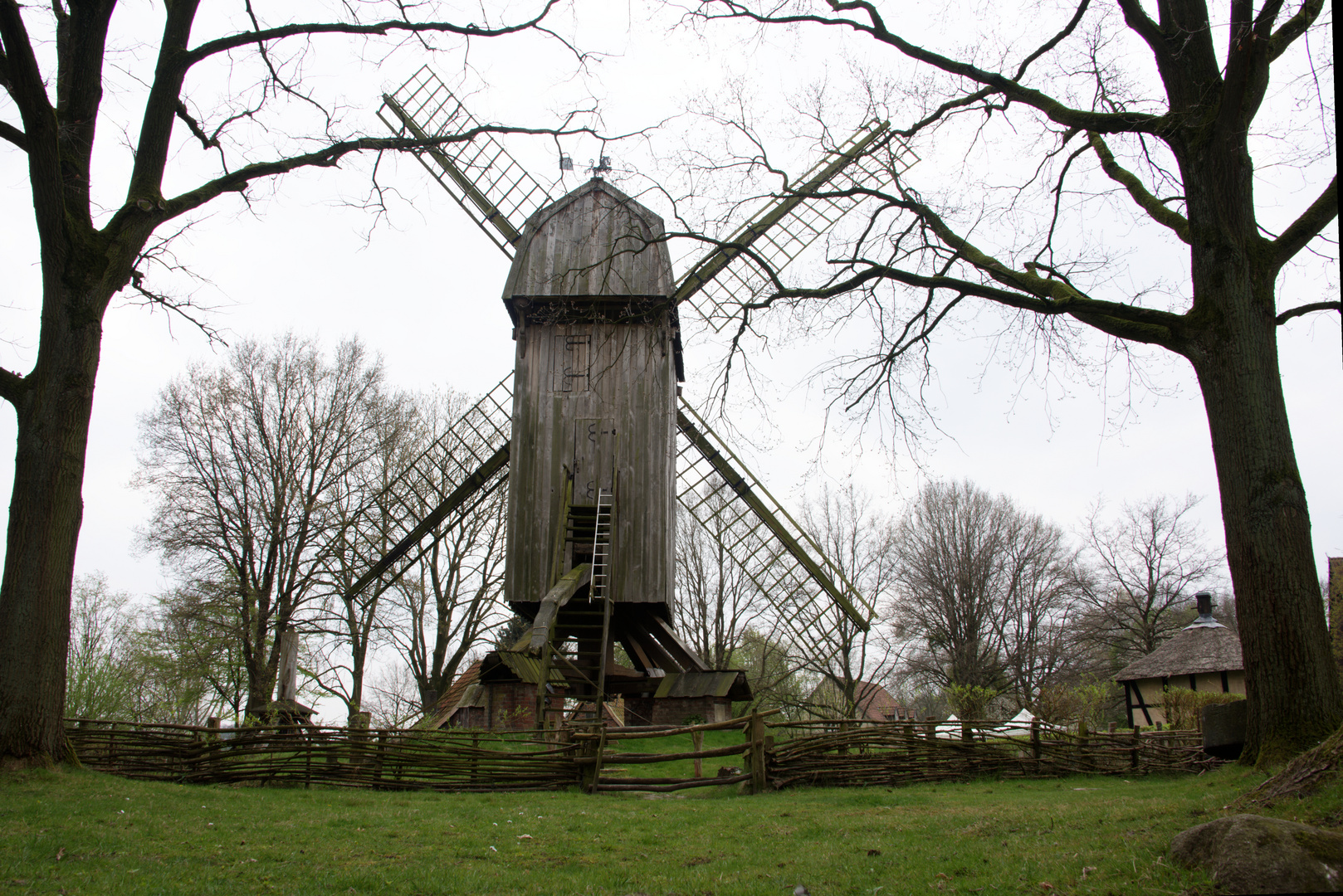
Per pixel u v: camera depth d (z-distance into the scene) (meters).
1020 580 46.56
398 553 27.69
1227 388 9.81
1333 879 4.97
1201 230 10.16
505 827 8.91
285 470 28.41
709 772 15.97
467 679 27.08
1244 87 9.63
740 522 28.19
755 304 12.98
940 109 12.30
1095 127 10.93
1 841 7.23
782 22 12.45
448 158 26.48
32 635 9.81
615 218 22.30
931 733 13.60
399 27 12.48
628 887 6.58
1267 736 9.09
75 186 10.64
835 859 7.35
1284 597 9.15
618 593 20.62
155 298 13.05
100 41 11.03
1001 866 6.64
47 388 10.31
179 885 6.25
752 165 13.30
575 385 21.69
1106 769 14.18
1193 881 5.44
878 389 13.16
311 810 9.66
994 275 11.93
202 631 28.20
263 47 12.57
